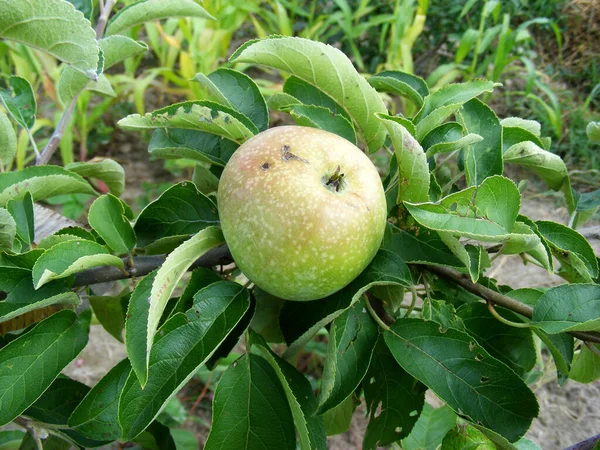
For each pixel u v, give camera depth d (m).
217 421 0.23
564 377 0.28
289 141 0.22
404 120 0.26
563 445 0.64
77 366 0.73
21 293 0.25
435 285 0.30
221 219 0.22
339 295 0.24
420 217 0.23
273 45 0.26
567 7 1.26
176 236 0.26
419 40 1.26
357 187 0.22
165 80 1.07
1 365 0.24
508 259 0.85
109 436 0.25
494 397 0.23
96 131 1.06
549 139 0.35
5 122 0.33
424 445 0.44
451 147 0.26
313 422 0.25
